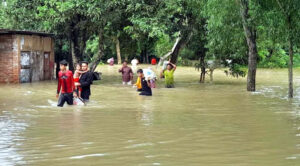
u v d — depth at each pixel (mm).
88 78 22188
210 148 11203
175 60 37875
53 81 36906
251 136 12836
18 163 9727
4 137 12711
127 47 44344
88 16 36562
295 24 23250
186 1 32344
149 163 9680
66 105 20516
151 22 33031
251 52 28453
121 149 11094
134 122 15461
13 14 39875
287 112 18266
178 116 17016
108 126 14594
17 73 34250
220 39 30000
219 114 17625
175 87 31516
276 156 10328
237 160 9945
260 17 24734
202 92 27594
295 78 43375
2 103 21172
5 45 34406
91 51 77438
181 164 9594
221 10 27453
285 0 23141
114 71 56531
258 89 30094
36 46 36750
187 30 35344
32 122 15484
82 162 9789
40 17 35344
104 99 23266
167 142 11953
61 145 11586
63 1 34938
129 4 33750
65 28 39156
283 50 71812
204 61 35938
